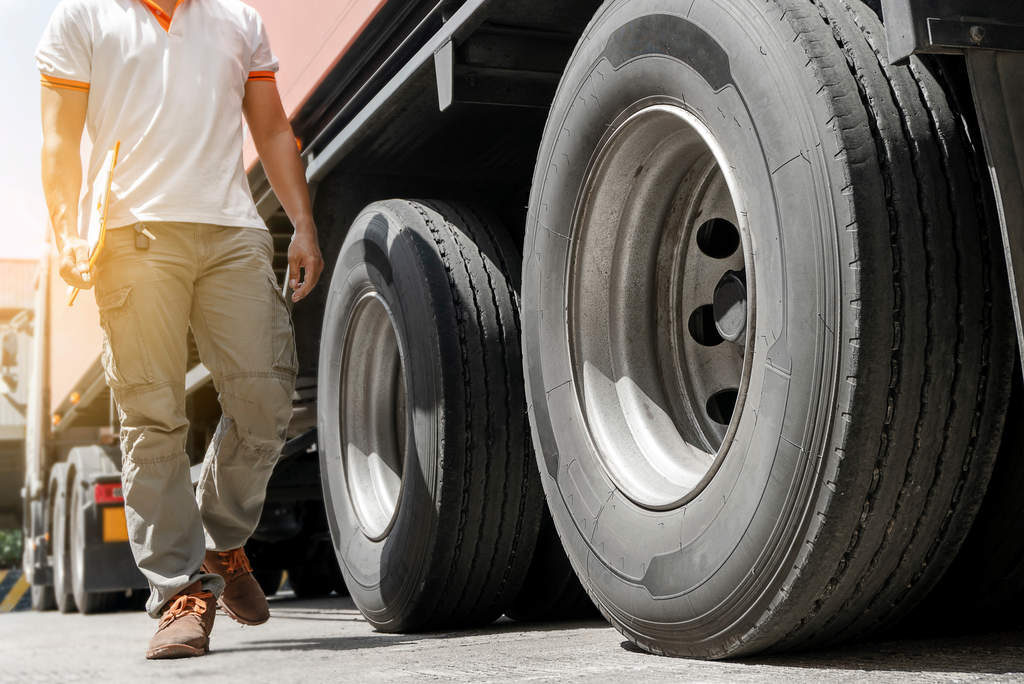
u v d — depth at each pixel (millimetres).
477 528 2273
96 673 1823
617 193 1791
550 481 1850
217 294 2195
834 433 1253
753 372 1377
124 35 2199
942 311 1254
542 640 2012
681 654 1551
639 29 1609
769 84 1357
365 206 2832
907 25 1236
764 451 1340
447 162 2695
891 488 1267
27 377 8836
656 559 1547
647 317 1832
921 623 1555
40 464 7824
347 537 2682
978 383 1270
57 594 6695
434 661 1748
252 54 2416
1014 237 1217
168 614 2080
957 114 1327
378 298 2531
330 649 2096
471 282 2357
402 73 2299
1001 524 1418
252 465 2295
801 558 1303
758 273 1375
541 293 1887
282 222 3471
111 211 2129
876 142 1274
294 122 2900
